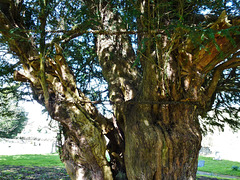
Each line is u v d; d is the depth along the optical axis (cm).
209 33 272
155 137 384
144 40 332
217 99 693
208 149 2564
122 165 512
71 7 480
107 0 554
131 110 453
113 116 562
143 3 380
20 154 1892
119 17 569
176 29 312
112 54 552
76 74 688
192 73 385
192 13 455
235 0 352
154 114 420
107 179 445
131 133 418
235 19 326
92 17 419
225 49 360
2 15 441
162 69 368
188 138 391
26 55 474
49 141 2589
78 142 443
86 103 493
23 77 505
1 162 1273
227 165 1642
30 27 570
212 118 724
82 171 450
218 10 434
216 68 429
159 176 377
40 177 880
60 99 437
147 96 411
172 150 381
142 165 389
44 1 396
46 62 475
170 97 399
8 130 2212
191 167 394
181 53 374
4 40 478
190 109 416
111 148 540
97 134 439
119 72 532
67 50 674
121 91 505
